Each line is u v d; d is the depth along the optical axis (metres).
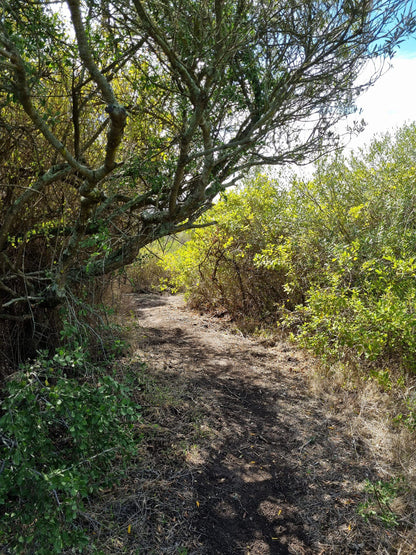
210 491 2.80
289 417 3.80
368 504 2.65
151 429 3.37
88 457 2.40
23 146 3.24
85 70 3.27
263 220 6.96
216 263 7.07
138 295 8.94
